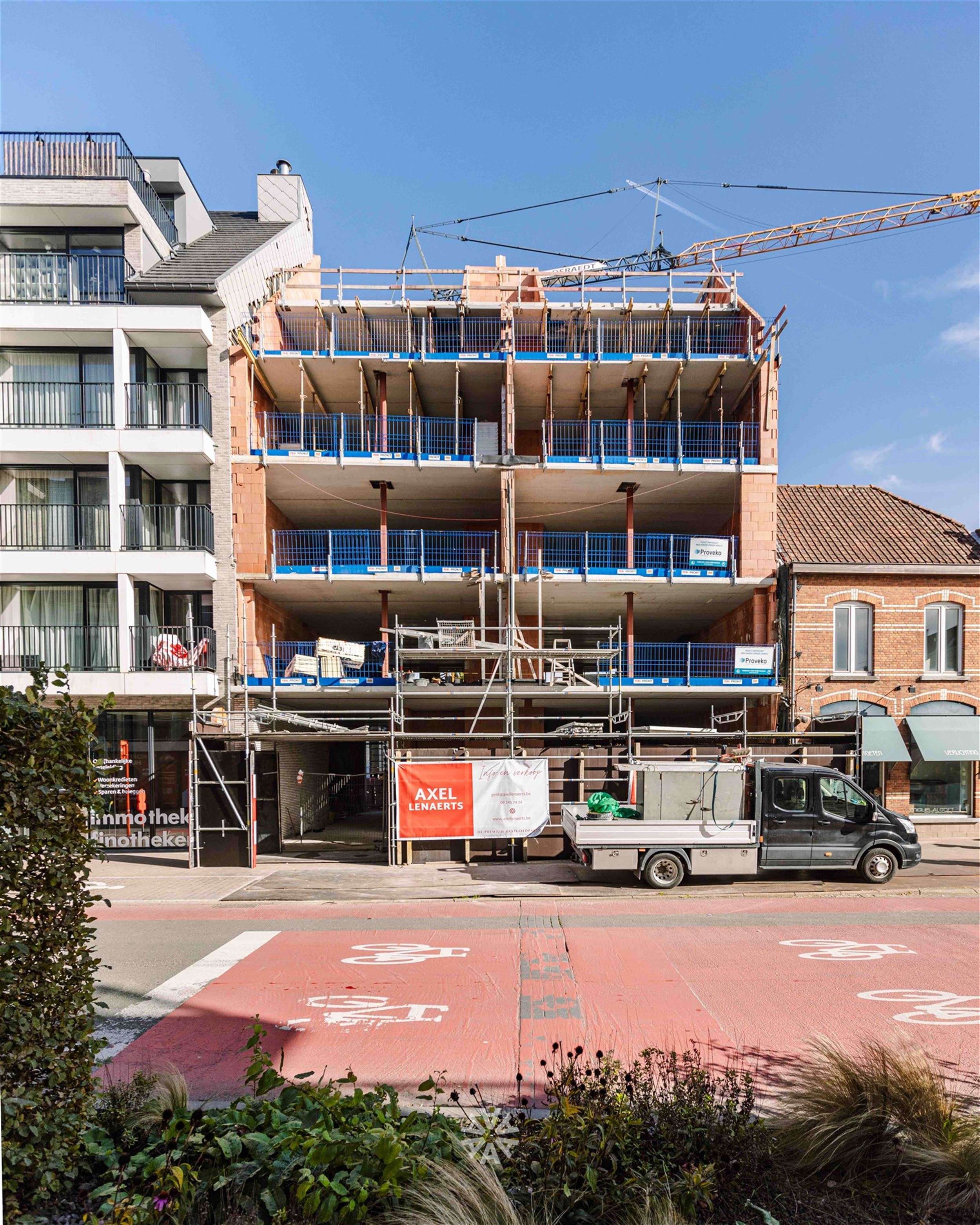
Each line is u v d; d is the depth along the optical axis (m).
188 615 15.77
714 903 10.77
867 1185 3.58
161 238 19.22
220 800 13.97
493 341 20.53
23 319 16.59
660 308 19.28
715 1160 3.52
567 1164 3.35
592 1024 6.18
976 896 11.23
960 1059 5.44
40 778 3.62
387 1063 5.48
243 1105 4.61
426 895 11.34
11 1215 3.26
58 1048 3.61
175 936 9.22
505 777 13.61
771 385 18.44
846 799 11.94
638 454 21.84
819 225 35.12
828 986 7.11
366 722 17.62
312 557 23.33
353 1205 3.04
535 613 21.72
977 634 17.66
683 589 18.73
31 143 18.56
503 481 18.17
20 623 17.39
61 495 17.53
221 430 17.47
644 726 23.58
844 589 17.69
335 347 20.53
